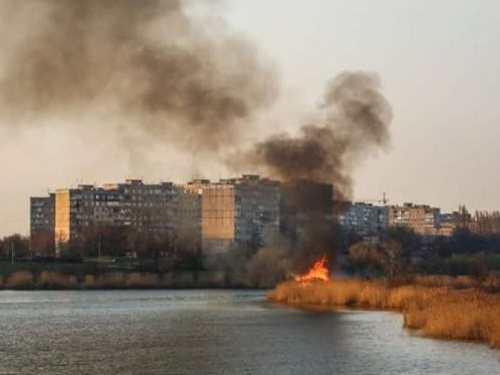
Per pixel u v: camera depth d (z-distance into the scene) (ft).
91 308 489.67
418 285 433.48
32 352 265.75
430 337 273.95
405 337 280.31
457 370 211.00
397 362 226.58
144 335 317.63
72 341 298.97
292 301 483.92
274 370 222.69
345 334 300.40
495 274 552.41
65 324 374.84
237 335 309.63
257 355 252.01
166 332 328.49
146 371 224.33
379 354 243.19
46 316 426.10
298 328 327.47
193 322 374.02
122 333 327.47
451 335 271.08
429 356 232.73
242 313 414.62
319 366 227.20
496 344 249.34
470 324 267.59
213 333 319.47
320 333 307.17
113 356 254.06
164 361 241.96
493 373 206.80
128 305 515.50
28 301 573.74
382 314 379.96
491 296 301.43
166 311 450.30
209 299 574.15
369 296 431.84
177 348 273.13
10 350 271.69
